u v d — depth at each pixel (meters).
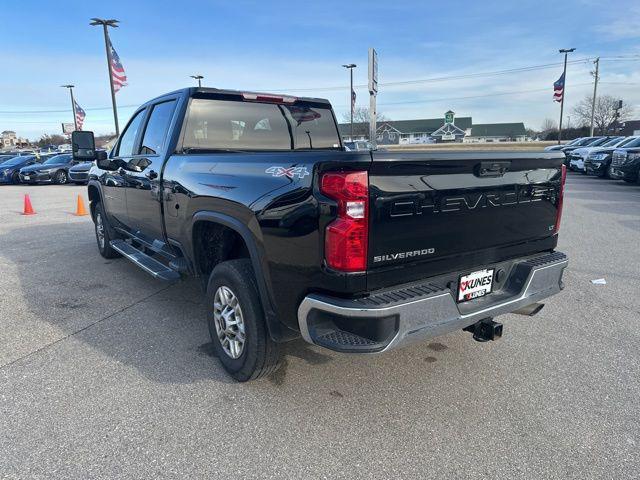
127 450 2.50
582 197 13.13
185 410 2.87
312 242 2.40
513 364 3.47
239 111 4.29
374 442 2.59
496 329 2.92
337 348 2.36
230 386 3.15
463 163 2.63
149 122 4.59
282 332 2.80
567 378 3.27
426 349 3.72
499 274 3.06
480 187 2.79
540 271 3.11
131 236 5.21
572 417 2.81
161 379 3.23
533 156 3.05
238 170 2.95
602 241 7.51
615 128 61.53
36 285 5.33
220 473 2.34
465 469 2.38
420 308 2.44
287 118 4.64
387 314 2.31
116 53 22.56
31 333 3.99
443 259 2.70
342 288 2.33
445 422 2.77
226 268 3.07
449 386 3.17
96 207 6.39
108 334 3.97
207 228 3.54
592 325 4.18
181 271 3.91
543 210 3.29
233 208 2.92
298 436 2.63
